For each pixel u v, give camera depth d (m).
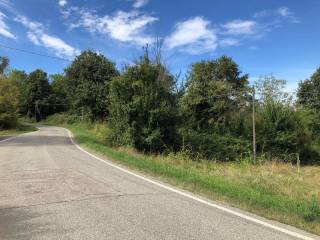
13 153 17.06
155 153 22.02
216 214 6.44
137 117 22.17
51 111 102.00
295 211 6.69
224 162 25.02
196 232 5.41
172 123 22.84
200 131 29.61
